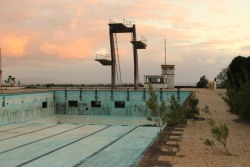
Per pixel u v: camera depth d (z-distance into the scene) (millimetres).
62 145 11648
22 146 11570
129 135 13609
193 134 12930
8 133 14875
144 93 43469
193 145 10680
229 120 17469
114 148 10883
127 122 42344
